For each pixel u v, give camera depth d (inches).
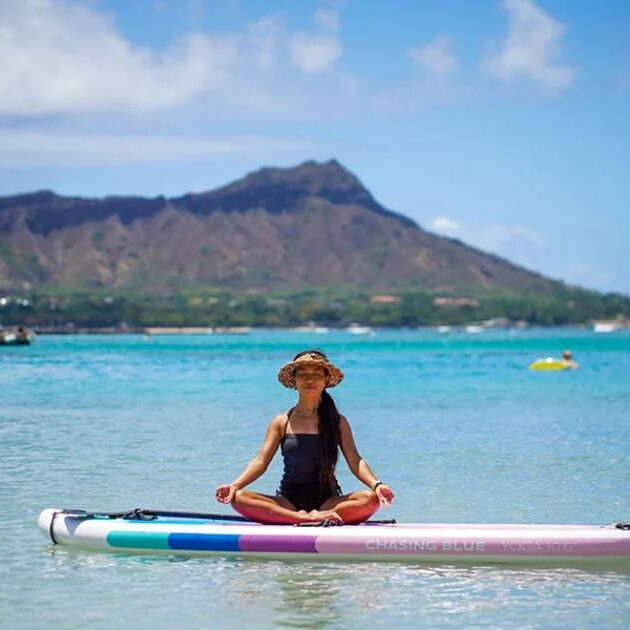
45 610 354.6
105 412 1087.0
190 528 426.9
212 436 847.7
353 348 4660.4
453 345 5310.0
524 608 360.2
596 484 606.9
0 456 718.5
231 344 5516.7
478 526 426.3
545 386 1600.6
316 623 343.9
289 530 422.0
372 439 836.6
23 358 3061.0
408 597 372.2
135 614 351.9
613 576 399.9
